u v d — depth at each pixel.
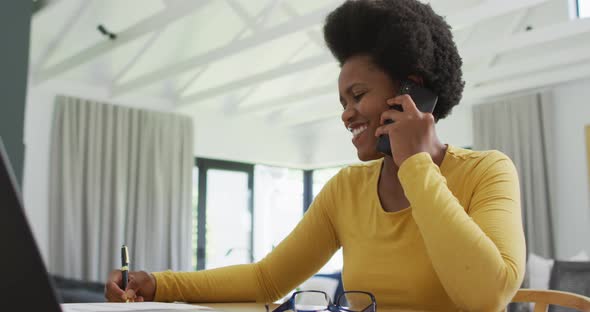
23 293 0.33
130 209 5.79
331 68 6.85
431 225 0.71
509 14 5.61
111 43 4.59
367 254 0.90
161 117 6.20
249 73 6.40
